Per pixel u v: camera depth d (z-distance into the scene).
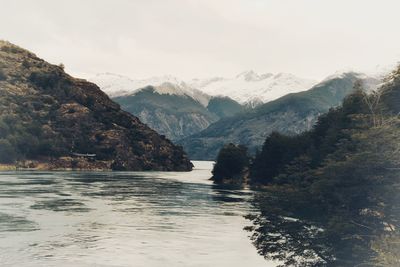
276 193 45.09
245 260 55.59
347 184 41.53
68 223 78.19
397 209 38.38
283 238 43.94
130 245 62.38
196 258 56.25
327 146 99.12
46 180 179.25
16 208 93.94
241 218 90.50
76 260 53.06
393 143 39.72
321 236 40.34
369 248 35.88
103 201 113.88
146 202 116.38
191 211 100.50
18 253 55.38
